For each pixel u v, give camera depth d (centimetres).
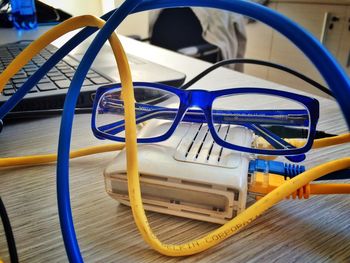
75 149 31
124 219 22
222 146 23
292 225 21
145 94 32
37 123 37
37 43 23
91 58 20
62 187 18
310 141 25
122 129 28
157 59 72
